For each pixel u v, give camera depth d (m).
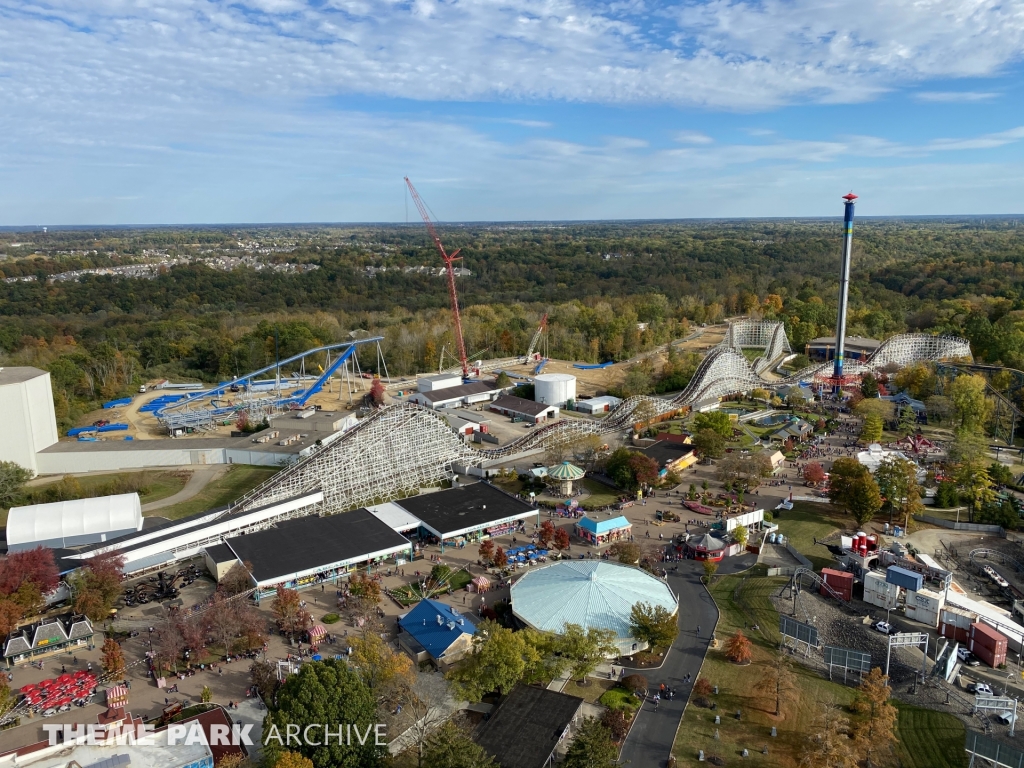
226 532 132.25
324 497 147.62
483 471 169.50
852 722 86.19
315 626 103.06
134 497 139.25
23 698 89.25
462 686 87.75
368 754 75.38
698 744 83.44
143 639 103.69
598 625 102.12
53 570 109.81
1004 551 135.12
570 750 74.75
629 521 147.62
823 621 110.81
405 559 128.12
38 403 177.75
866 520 141.88
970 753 80.31
